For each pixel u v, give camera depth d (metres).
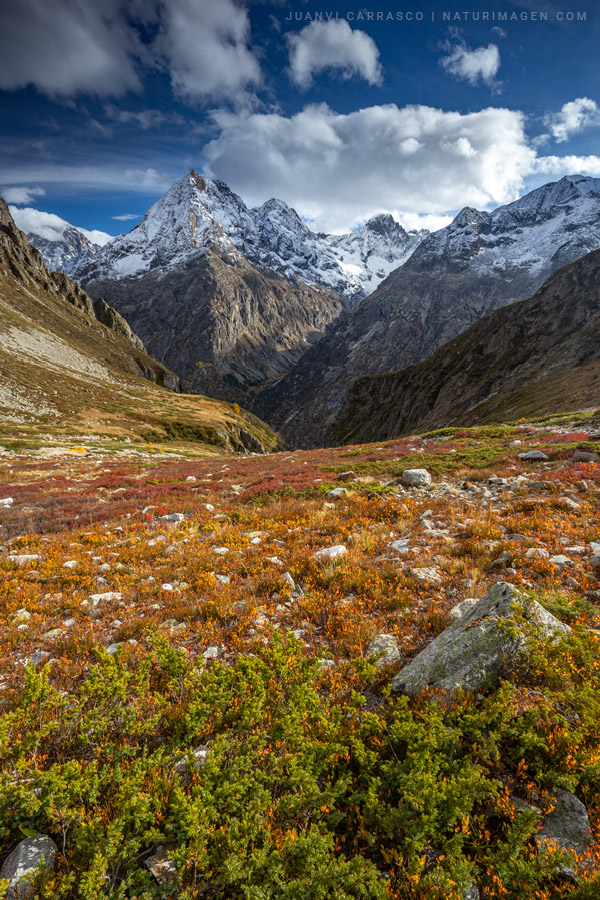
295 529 11.90
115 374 143.62
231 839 2.97
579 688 4.16
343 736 4.02
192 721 4.13
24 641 6.49
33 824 3.24
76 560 10.54
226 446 103.81
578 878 2.70
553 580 7.12
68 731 4.21
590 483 13.85
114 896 2.68
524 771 3.68
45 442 59.38
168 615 7.19
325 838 3.01
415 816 3.21
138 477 28.69
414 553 9.18
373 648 5.70
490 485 16.08
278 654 4.92
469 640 4.86
